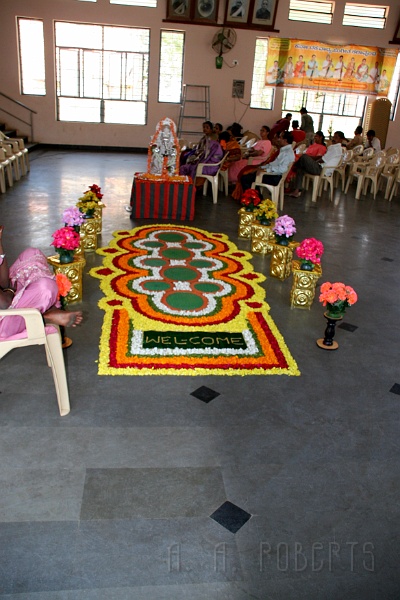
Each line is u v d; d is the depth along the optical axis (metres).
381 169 9.34
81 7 11.77
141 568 1.73
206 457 2.27
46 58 12.05
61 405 2.46
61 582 1.66
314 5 12.46
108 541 1.82
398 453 2.40
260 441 2.41
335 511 2.03
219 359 3.08
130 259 4.77
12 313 2.26
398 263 5.33
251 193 5.70
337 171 9.34
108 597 1.63
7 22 11.69
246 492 2.09
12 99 12.23
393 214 7.73
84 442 2.30
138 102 12.84
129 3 11.91
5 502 1.95
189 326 3.49
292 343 3.40
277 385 2.88
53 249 4.86
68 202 6.89
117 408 2.56
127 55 12.38
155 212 6.32
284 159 7.25
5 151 7.57
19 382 2.73
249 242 5.66
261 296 4.10
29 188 7.67
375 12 12.66
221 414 2.58
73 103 12.60
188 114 12.96
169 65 12.61
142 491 2.05
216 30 12.34
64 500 1.98
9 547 1.77
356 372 3.10
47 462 2.16
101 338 3.23
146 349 3.14
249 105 13.12
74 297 3.73
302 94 13.25
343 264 5.17
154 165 6.36
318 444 2.42
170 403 2.64
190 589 1.68
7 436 2.30
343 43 12.77
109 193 7.69
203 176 7.53
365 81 13.13
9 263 4.46
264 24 12.37
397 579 1.77
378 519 2.01
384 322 3.86
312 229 6.49
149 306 3.76
